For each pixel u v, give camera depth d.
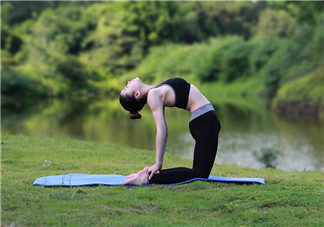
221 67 50.66
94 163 8.52
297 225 4.88
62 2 62.84
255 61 48.69
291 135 19.44
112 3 60.47
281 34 53.41
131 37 56.81
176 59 53.06
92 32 58.81
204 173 6.40
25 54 52.44
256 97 42.12
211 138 6.38
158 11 58.78
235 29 62.34
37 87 47.19
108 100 42.47
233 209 5.31
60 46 54.78
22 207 5.18
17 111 31.34
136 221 4.77
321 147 16.36
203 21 62.66
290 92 29.88
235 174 7.99
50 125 22.92
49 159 8.77
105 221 4.77
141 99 6.67
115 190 6.05
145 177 6.32
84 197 5.65
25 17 59.50
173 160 10.17
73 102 40.00
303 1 41.72
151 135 18.92
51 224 4.69
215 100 39.03
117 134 19.33
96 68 55.25
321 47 37.47
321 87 28.56
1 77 44.69
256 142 17.67
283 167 12.79
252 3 62.28
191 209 5.32
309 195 5.82
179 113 28.91
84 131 20.45
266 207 5.41
